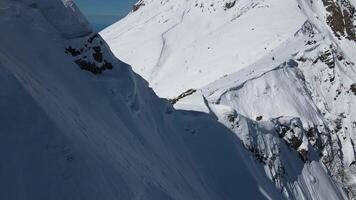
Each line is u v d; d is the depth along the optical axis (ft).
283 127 139.64
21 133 44.37
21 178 41.29
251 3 406.82
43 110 48.55
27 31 69.46
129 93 84.48
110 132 67.72
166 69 368.07
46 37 73.26
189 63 349.20
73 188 44.98
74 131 52.54
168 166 81.00
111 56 86.28
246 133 119.03
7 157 41.45
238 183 103.60
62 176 44.88
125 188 52.39
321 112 192.54
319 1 377.71
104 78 81.97
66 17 79.10
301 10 351.87
